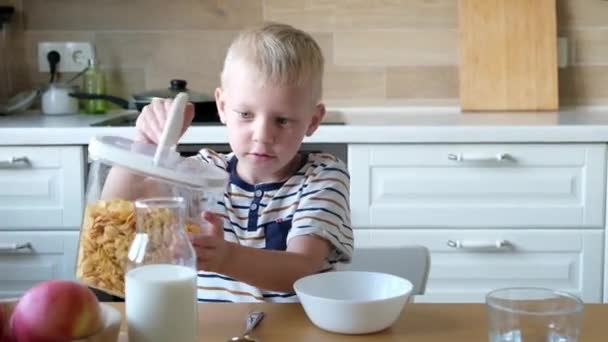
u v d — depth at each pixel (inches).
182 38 111.0
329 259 54.5
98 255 41.0
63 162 91.8
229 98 52.2
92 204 42.2
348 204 56.5
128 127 92.0
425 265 66.1
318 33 110.6
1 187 92.4
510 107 107.3
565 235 91.4
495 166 90.6
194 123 97.0
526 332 37.4
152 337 35.4
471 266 92.1
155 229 37.1
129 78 111.6
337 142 90.8
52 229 93.1
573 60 110.6
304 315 43.7
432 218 91.6
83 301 33.2
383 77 111.0
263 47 51.0
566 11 110.0
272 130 50.7
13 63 111.1
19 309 33.0
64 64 110.8
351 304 39.8
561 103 111.1
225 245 43.9
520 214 91.1
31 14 110.7
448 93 111.0
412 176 91.1
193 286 36.3
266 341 39.8
